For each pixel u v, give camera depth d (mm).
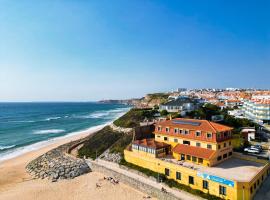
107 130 78500
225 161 45094
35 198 41094
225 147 45875
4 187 47469
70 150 70375
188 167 40312
